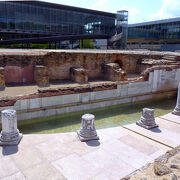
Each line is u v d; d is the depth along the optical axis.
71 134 6.79
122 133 6.99
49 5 32.97
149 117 7.58
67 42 44.12
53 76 16.62
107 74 17.95
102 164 5.01
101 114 11.34
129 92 13.73
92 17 39.25
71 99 10.91
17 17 30.70
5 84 13.94
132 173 4.65
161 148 5.93
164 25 48.94
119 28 40.53
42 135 6.65
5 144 5.79
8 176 4.43
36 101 9.78
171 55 22.97
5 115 5.81
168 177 3.59
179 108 9.17
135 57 21.80
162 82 16.00
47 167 4.81
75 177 4.48
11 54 14.51
